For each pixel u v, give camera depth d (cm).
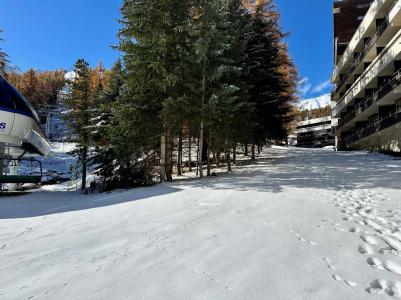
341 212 695
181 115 1574
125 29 1570
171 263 412
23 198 1405
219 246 475
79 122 2380
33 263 431
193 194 1004
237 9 2275
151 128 1580
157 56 1568
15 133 1819
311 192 984
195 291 332
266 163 2317
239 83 1895
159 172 1761
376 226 577
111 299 319
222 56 1797
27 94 7388
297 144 10450
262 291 331
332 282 352
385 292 330
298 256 430
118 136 1608
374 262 412
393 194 906
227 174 1766
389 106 2916
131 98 1616
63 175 3728
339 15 4988
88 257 448
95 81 4881
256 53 2450
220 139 1991
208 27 1675
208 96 1758
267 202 821
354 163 2022
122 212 783
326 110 12425
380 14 3131
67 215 796
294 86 3669
